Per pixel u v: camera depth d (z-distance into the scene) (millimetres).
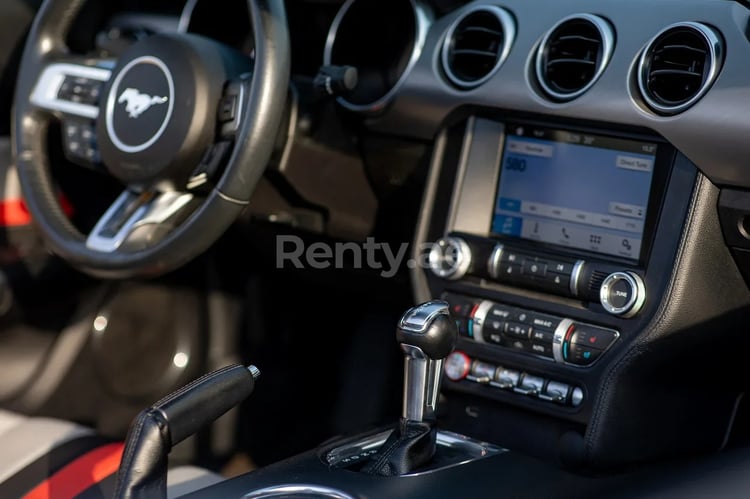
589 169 1371
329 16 1717
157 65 1505
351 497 1077
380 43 1605
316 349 2111
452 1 1539
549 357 1373
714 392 1444
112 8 1930
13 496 1276
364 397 2070
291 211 1712
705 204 1253
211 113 1468
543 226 1412
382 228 1757
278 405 2064
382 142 1629
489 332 1413
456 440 1274
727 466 1261
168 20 1848
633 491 1229
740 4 1277
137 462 988
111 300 1913
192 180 1499
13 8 1859
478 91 1445
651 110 1281
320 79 1541
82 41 1937
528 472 1205
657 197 1308
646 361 1312
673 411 1396
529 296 1403
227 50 1530
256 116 1396
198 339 2018
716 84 1234
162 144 1478
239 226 1827
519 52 1418
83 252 1534
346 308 2131
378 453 1174
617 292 1307
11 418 1477
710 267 1278
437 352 1147
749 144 1201
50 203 1635
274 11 1424
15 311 1865
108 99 1546
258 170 1416
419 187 1667
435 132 1526
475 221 1466
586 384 1337
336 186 1679
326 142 1623
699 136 1237
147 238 1502
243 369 1093
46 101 1651
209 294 2023
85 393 1901
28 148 1659
